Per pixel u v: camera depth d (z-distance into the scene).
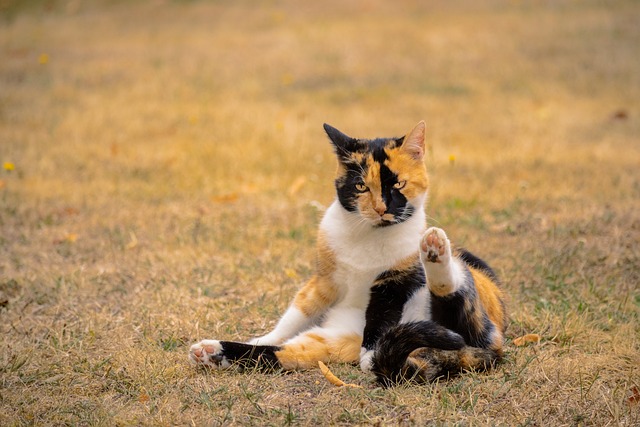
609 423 7.50
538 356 8.95
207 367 8.73
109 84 25.12
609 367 8.66
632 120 21.16
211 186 16.73
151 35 31.12
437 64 26.58
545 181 16.52
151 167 17.97
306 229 13.95
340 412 7.67
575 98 23.11
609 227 13.66
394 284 9.14
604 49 26.98
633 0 32.28
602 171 17.03
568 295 10.95
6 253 12.99
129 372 8.67
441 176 17.00
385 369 8.12
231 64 27.03
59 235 13.88
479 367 8.52
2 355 9.15
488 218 14.45
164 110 22.45
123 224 14.47
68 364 8.99
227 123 21.17
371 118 21.50
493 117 21.69
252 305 10.77
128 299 11.08
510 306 10.58
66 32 32.09
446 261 8.26
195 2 35.97
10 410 7.98
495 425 7.41
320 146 19.14
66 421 7.74
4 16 34.81
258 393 8.14
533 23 30.27
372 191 9.06
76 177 17.27
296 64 26.89
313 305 9.59
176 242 13.41
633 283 11.41
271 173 17.47
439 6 33.59
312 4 34.91
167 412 7.79
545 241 13.12
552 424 7.53
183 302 10.84
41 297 11.09
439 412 7.66
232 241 13.39
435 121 21.39
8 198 15.66
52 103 23.03
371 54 27.75
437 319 8.76
